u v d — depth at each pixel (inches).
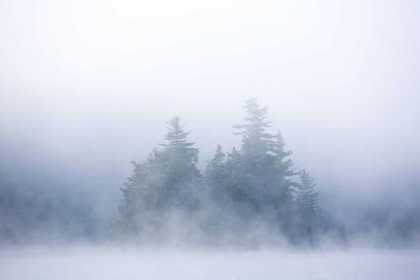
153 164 1518.2
